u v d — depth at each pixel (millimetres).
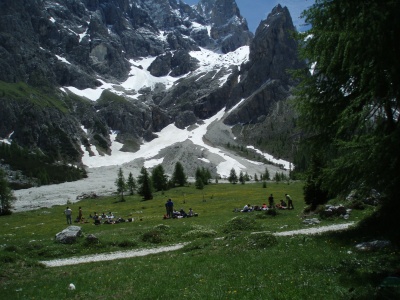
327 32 18062
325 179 21078
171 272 18484
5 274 22906
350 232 22516
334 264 15914
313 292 12414
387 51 15523
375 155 16484
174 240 34031
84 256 29953
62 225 60312
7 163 187875
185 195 116188
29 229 58125
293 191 107062
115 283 17703
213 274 16797
